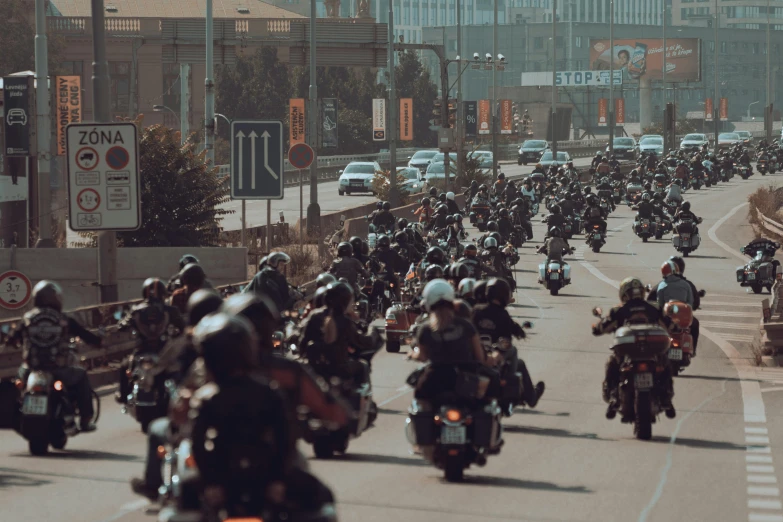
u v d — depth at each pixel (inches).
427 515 1225.4
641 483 1408.7
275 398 722.8
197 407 720.3
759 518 1232.2
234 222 6860.2
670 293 2353.6
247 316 809.5
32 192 4542.3
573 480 1423.5
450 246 4318.4
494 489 1363.2
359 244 3122.5
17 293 2650.1
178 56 7012.8
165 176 4367.6
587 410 1991.9
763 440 1712.6
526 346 2891.2
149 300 1604.3
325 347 1498.5
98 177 2679.6
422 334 1360.7
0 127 4318.4
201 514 727.1
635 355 1688.0
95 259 3750.0
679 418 1913.1
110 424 1860.2
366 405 1541.6
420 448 1384.1
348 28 7066.9
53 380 1558.8
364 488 1362.0
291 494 724.7
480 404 1369.3
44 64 4020.7
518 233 5748.0
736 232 6904.5
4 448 1656.0
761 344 2687.0
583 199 7790.4
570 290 4343.0
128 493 1346.0
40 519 1213.7
